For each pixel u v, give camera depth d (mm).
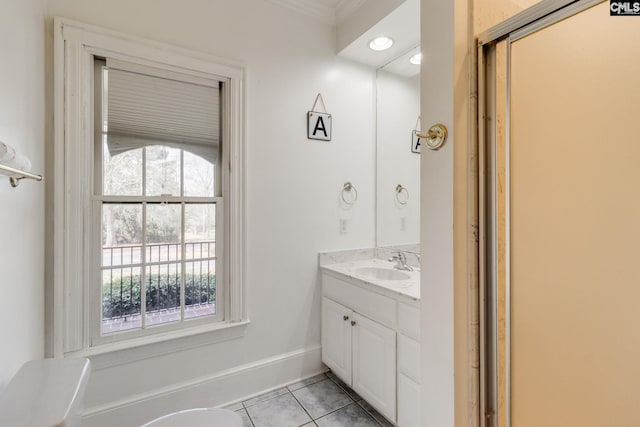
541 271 1110
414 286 1657
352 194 2377
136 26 1617
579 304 1045
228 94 1879
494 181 1139
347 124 2344
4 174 905
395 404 1583
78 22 1462
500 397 1138
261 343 2012
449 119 1119
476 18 1146
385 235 2414
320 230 2232
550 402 1094
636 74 970
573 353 1055
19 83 1114
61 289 1449
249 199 1950
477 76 1141
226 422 1142
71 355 1480
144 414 1649
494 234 1143
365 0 2014
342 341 1997
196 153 1837
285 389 2041
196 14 1772
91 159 1548
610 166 1000
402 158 2309
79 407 895
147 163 1705
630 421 963
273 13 2025
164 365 1716
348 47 2195
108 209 1615
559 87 1075
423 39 1222
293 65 2102
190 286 1824
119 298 1641
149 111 1696
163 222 1751
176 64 1707
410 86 2258
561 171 1076
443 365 1163
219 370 1873
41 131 1352
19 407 812
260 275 2000
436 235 1183
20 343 1117
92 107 1550
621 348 976
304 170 2156
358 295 1862
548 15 977
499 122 1148
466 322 1122
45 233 1410
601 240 1010
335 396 1966
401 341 1556
